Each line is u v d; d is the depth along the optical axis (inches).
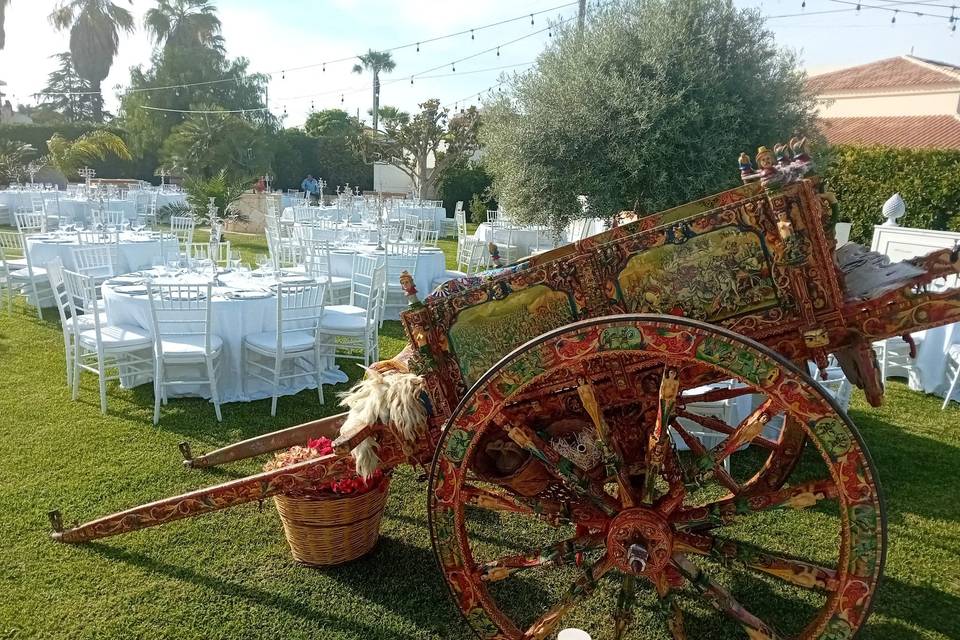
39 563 113.2
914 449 171.0
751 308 74.7
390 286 304.0
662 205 233.6
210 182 637.9
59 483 140.3
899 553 122.5
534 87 259.1
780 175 69.7
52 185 720.3
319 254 305.7
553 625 86.4
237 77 1240.2
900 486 149.5
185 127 979.9
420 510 137.3
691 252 74.6
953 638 100.0
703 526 86.2
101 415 179.5
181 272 227.5
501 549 123.0
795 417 70.4
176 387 196.2
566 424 90.7
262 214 631.8
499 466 93.7
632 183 236.4
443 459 79.7
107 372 212.7
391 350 255.1
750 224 72.4
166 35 1273.4
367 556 119.6
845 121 768.3
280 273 233.8
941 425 188.9
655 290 76.7
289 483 103.0
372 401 90.0
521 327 81.7
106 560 115.3
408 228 497.7
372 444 92.4
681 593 88.1
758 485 110.0
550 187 251.6
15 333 256.5
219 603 105.3
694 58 231.5
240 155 978.7
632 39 243.0
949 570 117.6
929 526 132.0
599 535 87.2
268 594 108.0
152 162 1134.4
